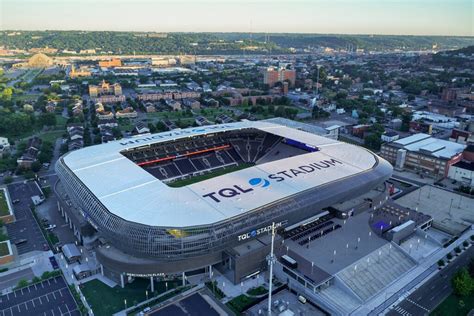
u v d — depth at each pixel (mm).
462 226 182875
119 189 156375
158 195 152125
